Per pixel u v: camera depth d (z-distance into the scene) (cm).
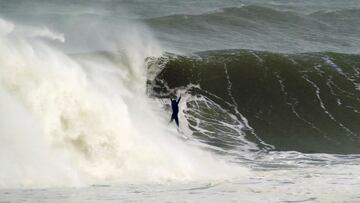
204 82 7681
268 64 8169
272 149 6281
